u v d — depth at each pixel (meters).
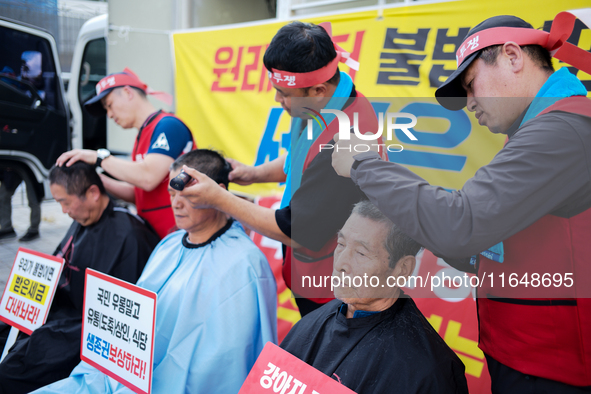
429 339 0.88
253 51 2.04
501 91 0.84
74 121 4.34
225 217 1.38
